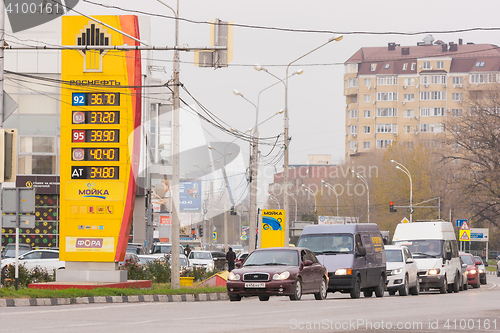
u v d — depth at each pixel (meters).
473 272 99.69
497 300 55.09
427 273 77.19
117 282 68.25
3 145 51.72
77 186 69.69
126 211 69.00
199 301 59.19
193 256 125.69
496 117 181.62
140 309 42.84
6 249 109.19
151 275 87.06
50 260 88.44
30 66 130.25
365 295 69.00
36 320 33.28
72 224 69.50
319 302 50.94
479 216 185.75
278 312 39.75
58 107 131.50
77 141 69.94
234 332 27.98
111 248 68.81
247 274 52.19
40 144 131.25
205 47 59.00
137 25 70.69
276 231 98.19
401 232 82.88
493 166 180.25
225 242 159.62
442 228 81.62
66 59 70.38
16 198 53.09
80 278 69.00
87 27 70.31
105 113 69.75
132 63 69.81
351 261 60.25
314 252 61.91
